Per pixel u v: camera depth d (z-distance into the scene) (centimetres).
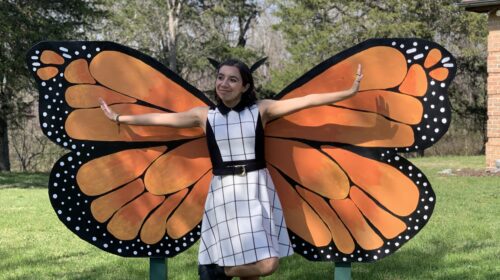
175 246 354
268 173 324
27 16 1507
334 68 334
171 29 2377
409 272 471
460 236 600
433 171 1306
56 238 642
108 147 352
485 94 2389
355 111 336
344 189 340
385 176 336
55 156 2433
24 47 1522
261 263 302
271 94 2447
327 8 2286
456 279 448
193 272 488
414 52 328
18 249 586
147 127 352
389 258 518
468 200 841
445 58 324
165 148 353
